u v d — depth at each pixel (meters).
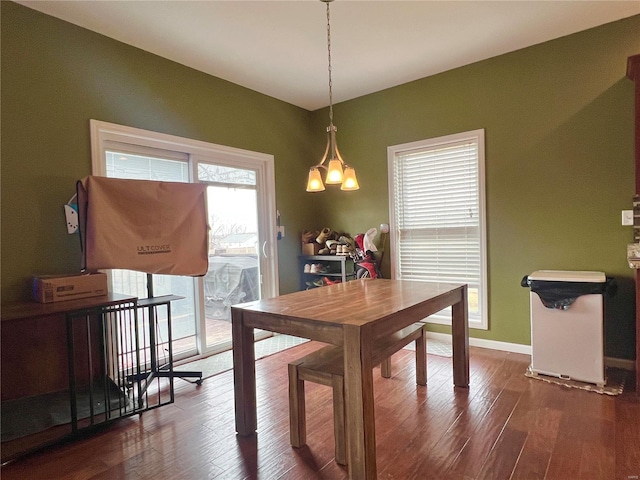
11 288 2.36
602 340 2.58
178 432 2.17
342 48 3.09
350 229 4.37
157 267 2.67
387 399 2.50
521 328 3.32
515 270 3.32
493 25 2.81
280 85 3.83
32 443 1.95
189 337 3.44
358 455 1.63
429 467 1.78
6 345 2.34
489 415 2.25
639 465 1.74
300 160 4.48
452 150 3.66
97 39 2.76
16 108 2.39
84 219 2.42
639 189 2.45
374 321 1.71
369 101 4.12
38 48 2.48
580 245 3.01
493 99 3.35
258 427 2.21
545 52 3.09
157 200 2.68
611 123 2.86
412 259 3.98
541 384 2.67
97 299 2.33
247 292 3.91
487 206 3.43
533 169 3.19
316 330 1.77
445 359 3.25
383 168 4.05
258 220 4.03
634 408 2.28
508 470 1.74
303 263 4.48
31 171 2.45
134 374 2.81
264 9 2.51
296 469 1.81
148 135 3.04
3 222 2.34
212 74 3.53
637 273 2.42
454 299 2.57
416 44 3.07
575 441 1.95
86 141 2.71
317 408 2.44
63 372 2.58
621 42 2.79
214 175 3.61
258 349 3.66
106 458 1.92
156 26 2.70
